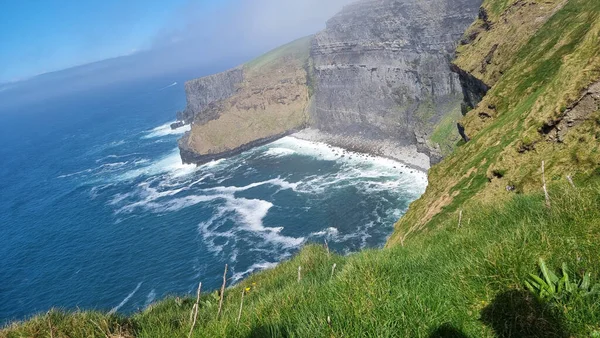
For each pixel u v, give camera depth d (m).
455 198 34.38
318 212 93.69
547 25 52.75
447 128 122.19
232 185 122.62
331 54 182.00
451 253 7.02
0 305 69.38
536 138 28.30
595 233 5.21
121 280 73.31
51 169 171.00
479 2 128.88
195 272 73.19
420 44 144.12
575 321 4.11
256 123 178.25
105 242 90.81
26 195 137.12
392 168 119.25
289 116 186.00
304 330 4.78
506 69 56.38
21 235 101.31
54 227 104.19
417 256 7.71
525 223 6.52
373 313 4.81
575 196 6.27
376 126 157.62
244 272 71.38
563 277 4.49
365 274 6.00
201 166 152.38
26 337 6.37
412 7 144.25
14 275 79.94
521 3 63.19
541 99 32.81
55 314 7.13
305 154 149.38
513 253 5.25
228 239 84.88
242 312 6.16
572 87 26.14
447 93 138.38
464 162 41.03
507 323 4.41
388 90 157.38
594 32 29.80
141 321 7.61
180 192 121.38
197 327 6.09
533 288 4.71
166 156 171.38
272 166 139.38
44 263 83.88
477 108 52.69
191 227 93.31
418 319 4.65
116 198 122.12
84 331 6.59
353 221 86.69
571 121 25.28
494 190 28.75
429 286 5.51
